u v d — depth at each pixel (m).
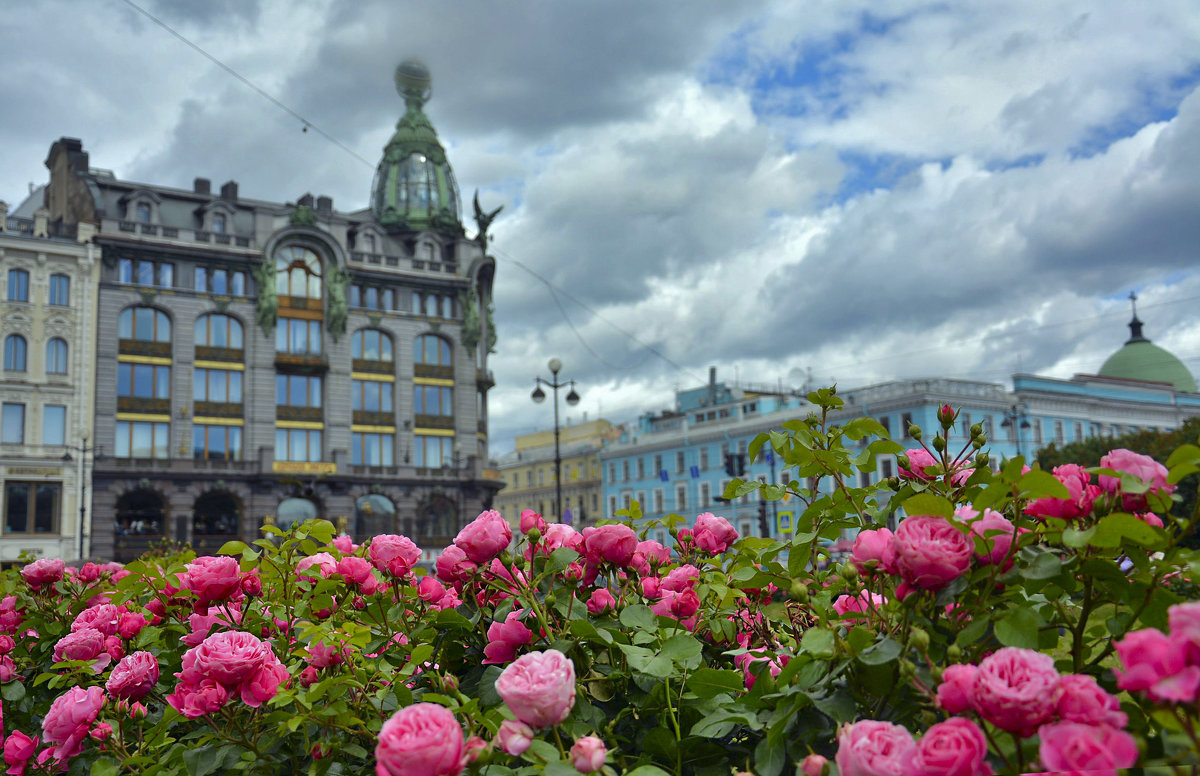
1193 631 1.10
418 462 50.00
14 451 40.53
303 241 47.69
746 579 2.39
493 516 2.38
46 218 42.97
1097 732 1.17
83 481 40.81
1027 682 1.28
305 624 2.58
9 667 3.45
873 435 2.22
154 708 3.05
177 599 3.25
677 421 68.38
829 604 2.05
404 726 1.50
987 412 52.72
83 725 2.47
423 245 52.41
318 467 46.06
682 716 2.15
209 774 2.28
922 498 1.73
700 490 62.22
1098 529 1.56
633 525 3.19
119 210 46.12
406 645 2.63
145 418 43.66
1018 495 1.68
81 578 4.10
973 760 1.25
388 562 2.69
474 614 2.57
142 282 44.38
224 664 2.13
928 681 1.62
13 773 2.62
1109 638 1.85
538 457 87.38
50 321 42.03
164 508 43.72
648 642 2.25
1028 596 1.92
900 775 1.28
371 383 49.50
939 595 1.78
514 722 1.63
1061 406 57.31
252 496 44.91
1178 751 1.15
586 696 2.20
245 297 46.19
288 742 2.47
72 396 42.09
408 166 54.25
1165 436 36.28
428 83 56.47
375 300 50.09
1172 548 1.62
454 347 51.91
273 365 46.38
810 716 1.78
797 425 2.27
